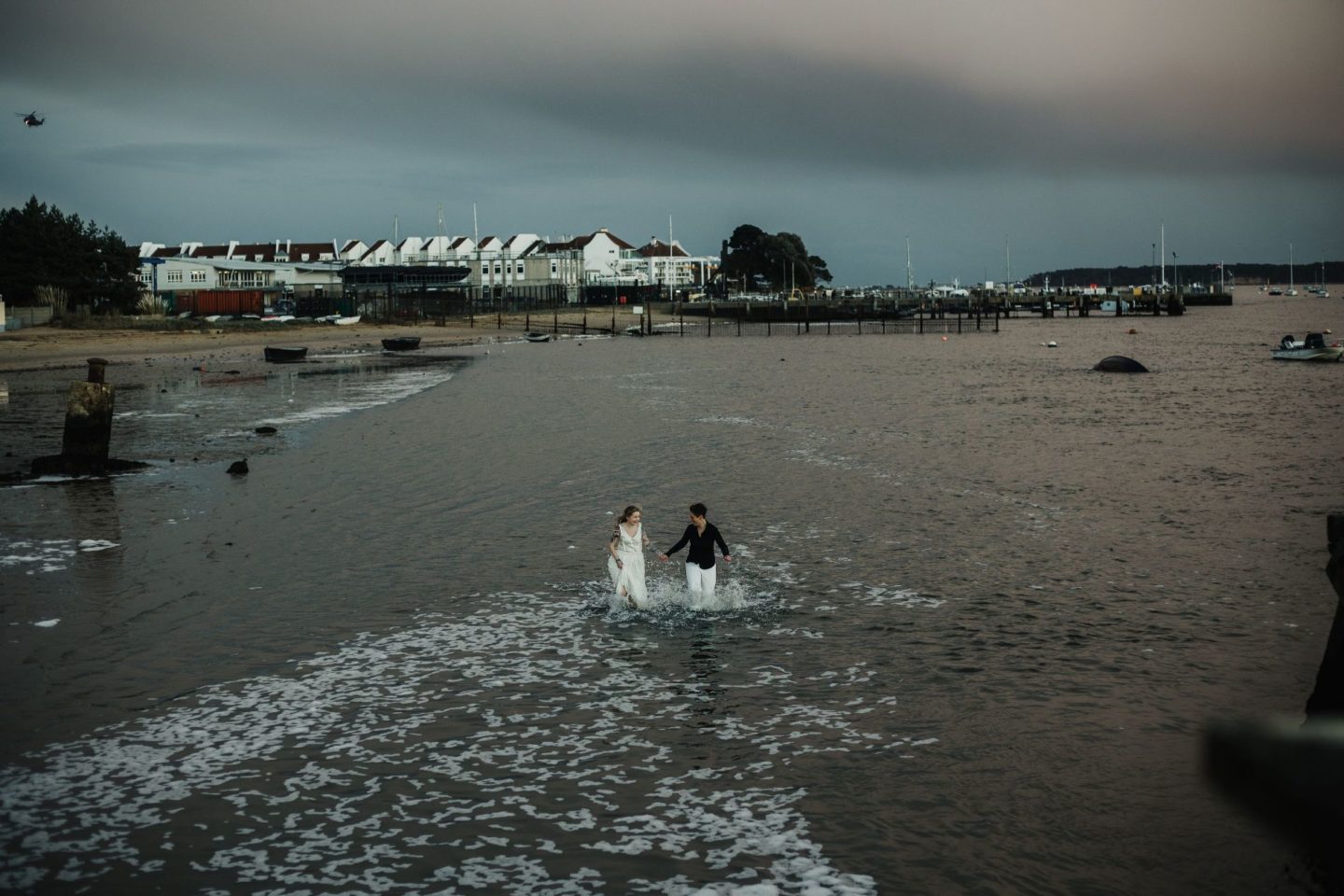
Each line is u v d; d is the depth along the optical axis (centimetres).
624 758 985
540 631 1397
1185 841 818
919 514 2180
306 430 3641
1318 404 4606
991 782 927
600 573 1703
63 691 1166
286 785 929
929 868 782
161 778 942
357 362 7894
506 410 4391
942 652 1297
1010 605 1509
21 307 9619
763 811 875
